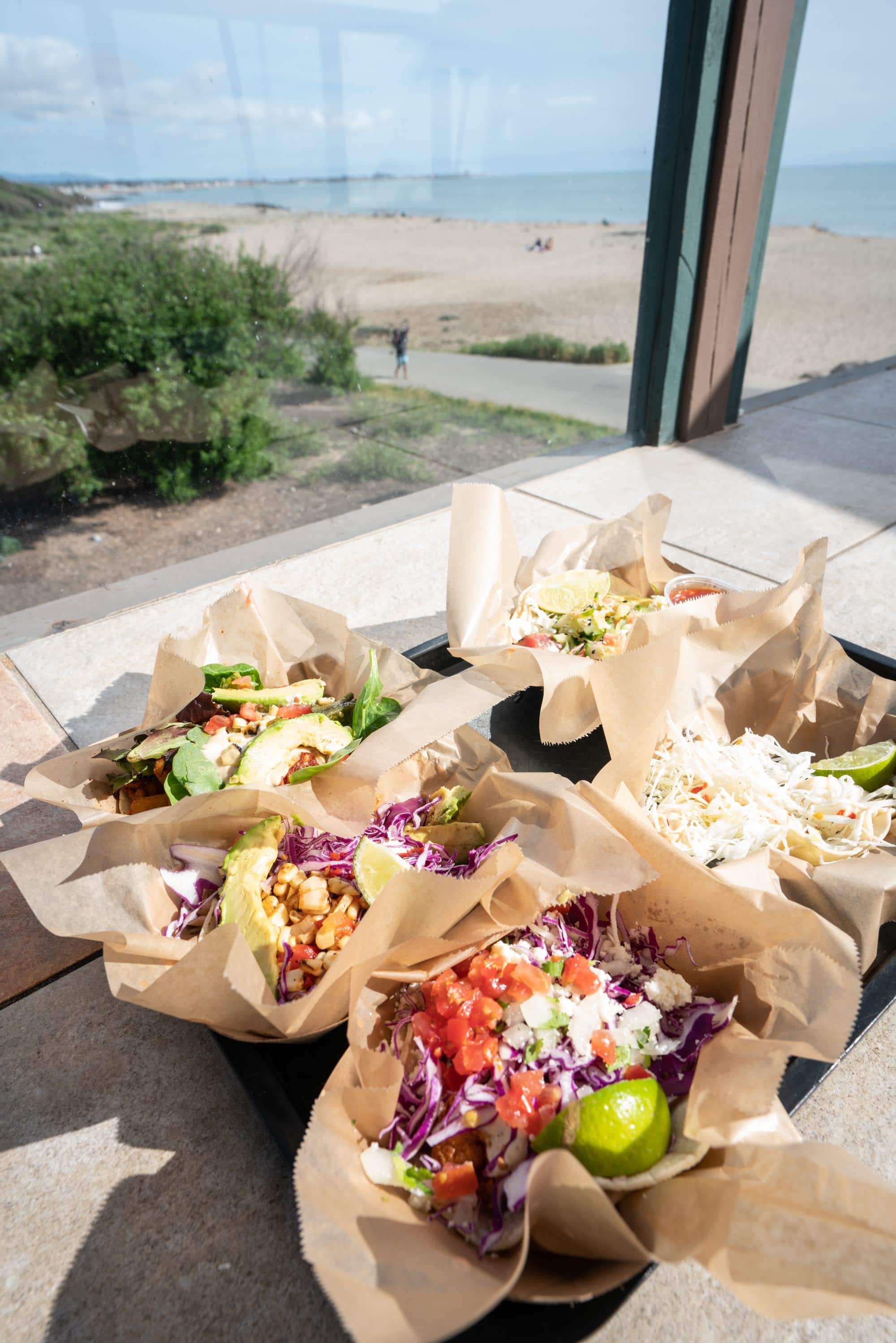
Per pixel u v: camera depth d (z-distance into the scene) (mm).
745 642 1988
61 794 1684
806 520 3797
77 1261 1215
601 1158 1059
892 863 1487
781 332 10109
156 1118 1413
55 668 2857
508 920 1344
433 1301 911
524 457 4824
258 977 1202
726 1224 971
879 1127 1365
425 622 3061
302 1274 1193
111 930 1415
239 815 1545
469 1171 1099
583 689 1854
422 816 1700
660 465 4543
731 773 1784
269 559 3646
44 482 4438
